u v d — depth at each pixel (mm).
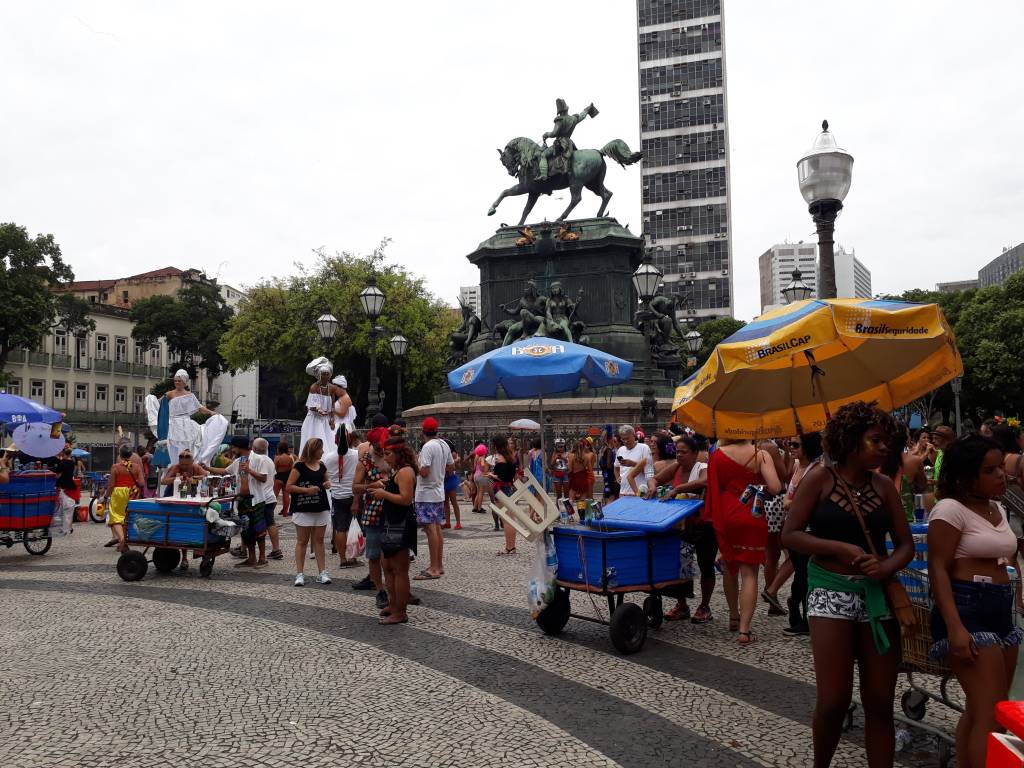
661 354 30562
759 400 6980
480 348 29984
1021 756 2447
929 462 10305
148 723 5023
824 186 9094
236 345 49344
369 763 4383
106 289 78375
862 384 6656
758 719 5043
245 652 6727
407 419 29594
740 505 7102
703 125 102188
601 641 7098
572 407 25875
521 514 7105
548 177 31344
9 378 49719
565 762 4375
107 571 11195
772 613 8180
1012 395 49625
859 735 4773
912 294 59031
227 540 10734
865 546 3674
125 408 71125
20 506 12570
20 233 48750
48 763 4406
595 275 30172
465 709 5266
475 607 8516
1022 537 7035
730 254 100750
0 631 7512
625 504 7672
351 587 9805
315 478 9977
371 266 47781
